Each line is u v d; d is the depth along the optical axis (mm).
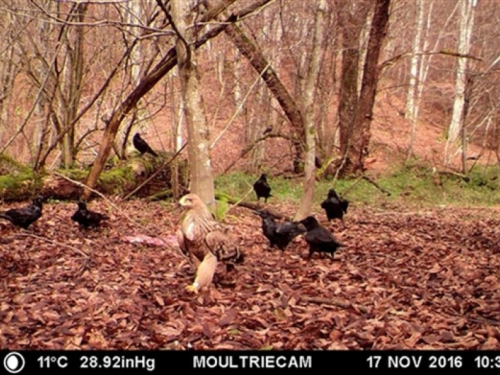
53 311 6914
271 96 26812
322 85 26656
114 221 13320
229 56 28359
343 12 24344
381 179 27062
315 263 10047
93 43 20031
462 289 8742
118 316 6773
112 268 9094
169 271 8992
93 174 15430
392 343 6285
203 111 10148
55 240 10938
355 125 25953
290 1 22875
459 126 37906
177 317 6832
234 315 6926
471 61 37281
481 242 14133
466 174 28656
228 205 15469
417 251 12062
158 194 18016
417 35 38469
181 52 10078
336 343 6250
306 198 13523
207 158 10133
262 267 9539
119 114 15125
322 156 26125
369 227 15562
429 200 24125
